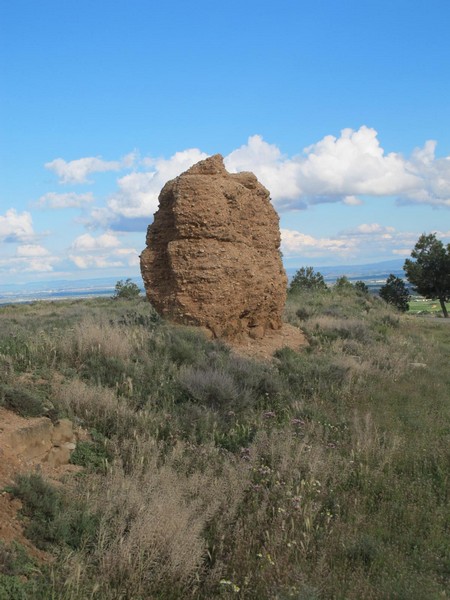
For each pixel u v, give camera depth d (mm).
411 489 7457
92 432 7973
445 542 6191
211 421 9141
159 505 5641
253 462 7539
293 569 5262
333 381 12711
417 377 14656
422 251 51688
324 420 10219
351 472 7910
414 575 5453
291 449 8172
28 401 7504
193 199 14844
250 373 11516
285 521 6227
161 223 15992
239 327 15719
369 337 19250
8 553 4816
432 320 33531
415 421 10562
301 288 41438
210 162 16219
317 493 7016
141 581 4980
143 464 7129
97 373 9969
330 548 5844
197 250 14734
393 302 58781
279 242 18484
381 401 12016
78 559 5062
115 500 5875
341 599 5000
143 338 12258
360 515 6637
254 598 5008
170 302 15078
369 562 5746
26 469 6367
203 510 6156
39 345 10883
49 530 5352
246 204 16656
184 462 7402
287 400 11070
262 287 16047
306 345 16828
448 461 8398
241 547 5633
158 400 9641
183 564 5141
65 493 6148
